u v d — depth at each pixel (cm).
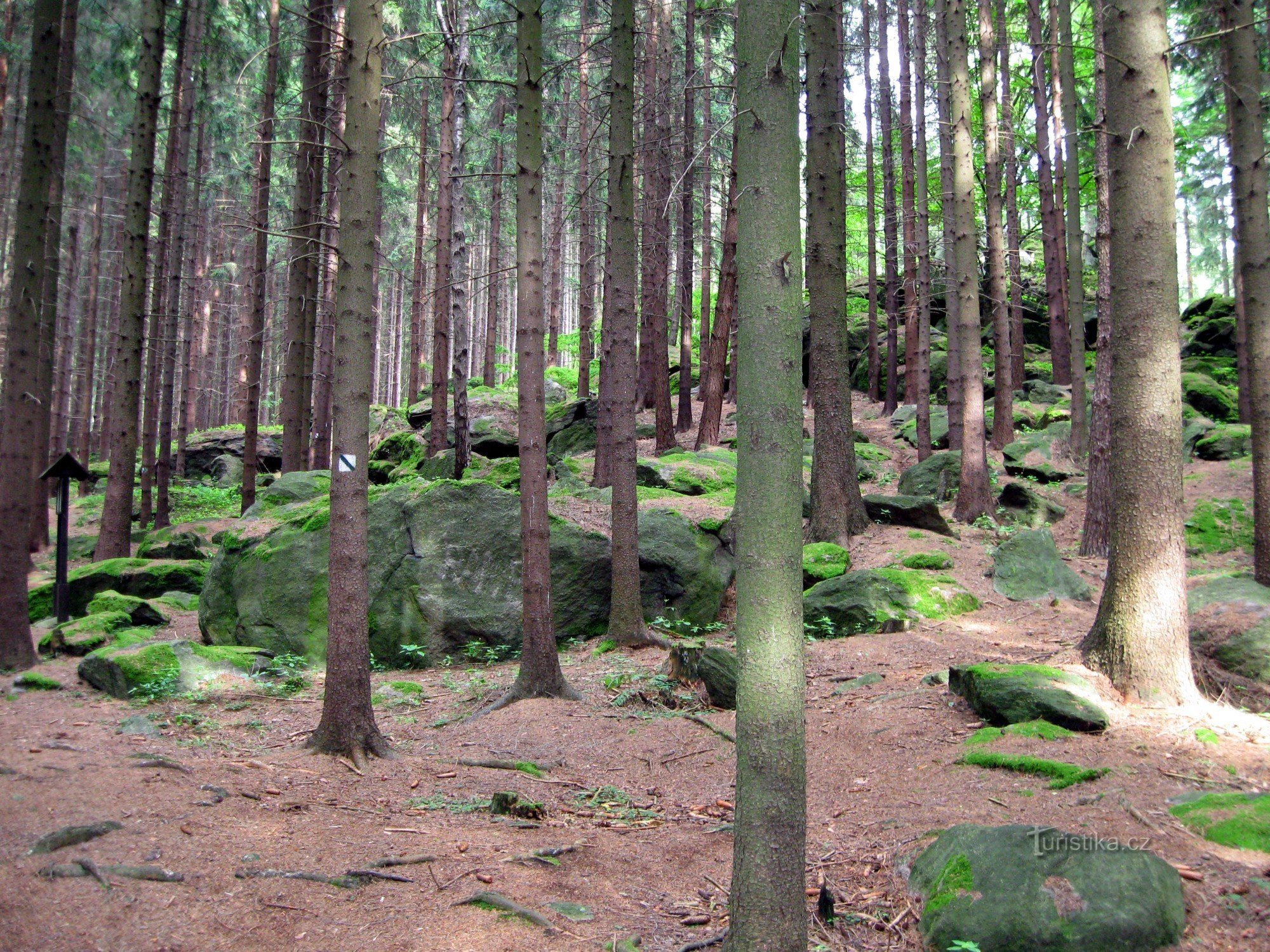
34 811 537
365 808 614
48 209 1083
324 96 1864
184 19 1942
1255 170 936
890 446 2139
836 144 1373
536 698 905
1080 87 2577
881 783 633
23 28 2234
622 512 1120
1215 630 763
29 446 1061
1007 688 693
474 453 2194
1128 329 702
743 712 379
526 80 920
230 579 1239
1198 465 1563
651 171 1975
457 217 1803
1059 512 1495
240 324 3950
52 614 1475
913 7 2688
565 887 490
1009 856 442
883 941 438
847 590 1104
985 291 2808
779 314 379
